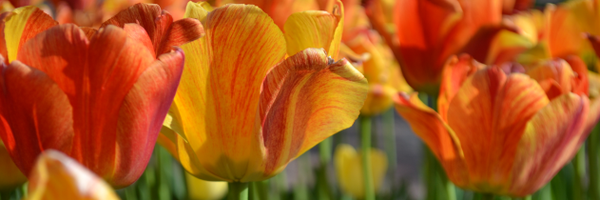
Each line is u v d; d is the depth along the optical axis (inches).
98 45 13.2
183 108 15.0
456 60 18.7
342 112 15.1
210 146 15.3
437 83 24.0
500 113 18.0
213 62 14.7
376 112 31.3
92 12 32.3
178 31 13.9
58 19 26.4
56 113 13.3
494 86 17.9
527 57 30.8
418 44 23.5
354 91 14.8
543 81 18.7
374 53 29.2
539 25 30.9
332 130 15.3
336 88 14.8
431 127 18.7
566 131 18.1
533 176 18.5
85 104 13.4
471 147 18.5
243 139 15.2
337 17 15.1
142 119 13.4
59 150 13.5
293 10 17.1
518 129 18.1
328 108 15.1
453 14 22.7
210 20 14.5
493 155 18.4
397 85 33.6
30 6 13.7
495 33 22.9
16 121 13.5
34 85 13.1
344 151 36.7
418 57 23.8
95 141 13.6
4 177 18.0
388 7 25.0
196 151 15.4
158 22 13.9
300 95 14.9
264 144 15.0
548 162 18.4
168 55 13.3
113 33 13.2
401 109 19.0
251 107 15.0
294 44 15.1
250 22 14.5
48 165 9.0
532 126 17.7
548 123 17.8
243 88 14.9
